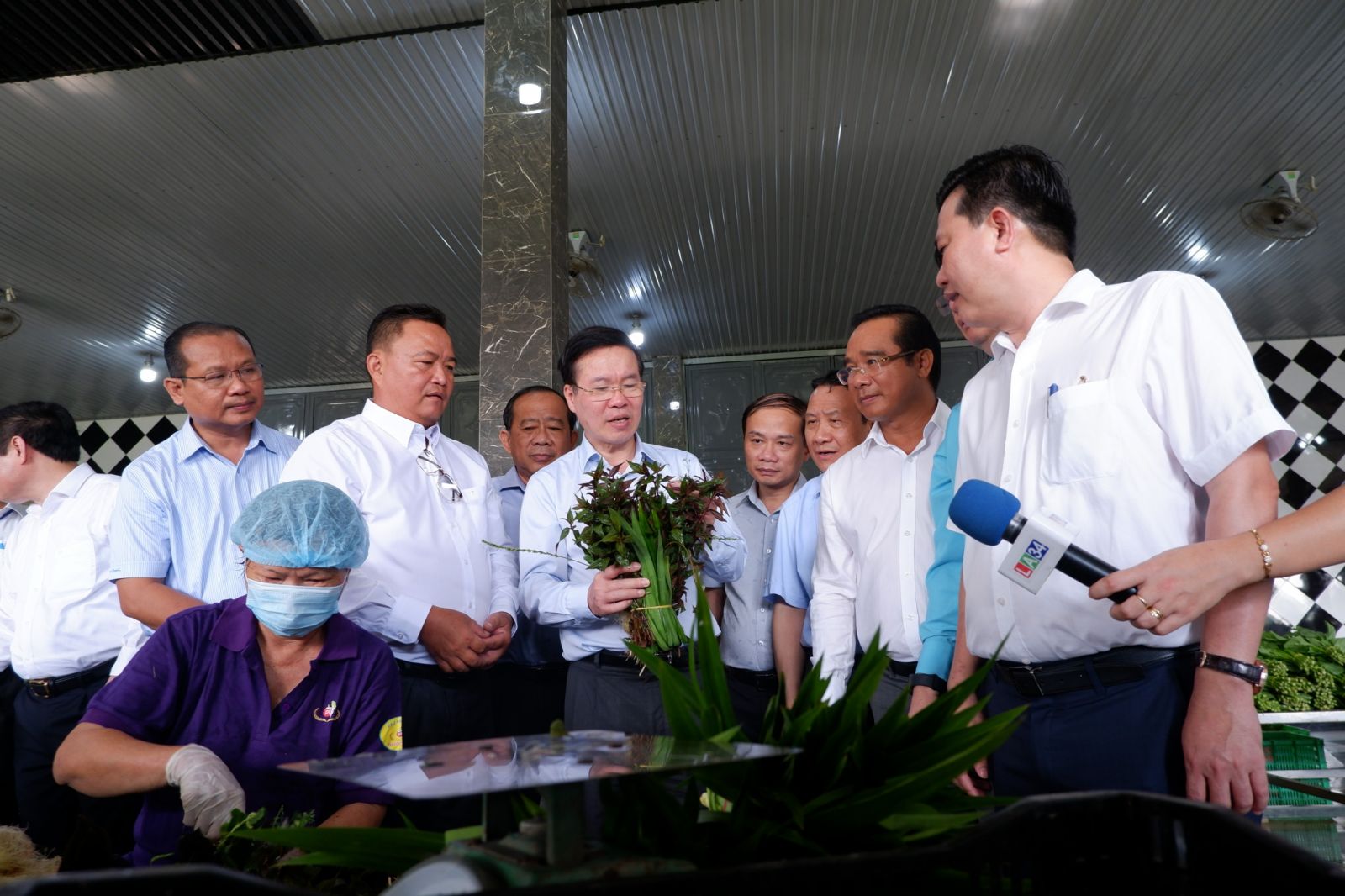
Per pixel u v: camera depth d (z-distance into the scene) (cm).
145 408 956
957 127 507
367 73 450
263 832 71
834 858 50
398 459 241
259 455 268
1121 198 589
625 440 240
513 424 330
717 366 875
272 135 504
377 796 159
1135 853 58
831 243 648
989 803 71
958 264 148
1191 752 117
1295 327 794
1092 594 106
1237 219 616
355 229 614
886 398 224
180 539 249
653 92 474
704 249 655
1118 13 420
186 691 159
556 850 54
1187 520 129
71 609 295
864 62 452
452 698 232
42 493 308
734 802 71
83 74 445
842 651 227
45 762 295
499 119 388
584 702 218
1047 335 143
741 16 418
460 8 408
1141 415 129
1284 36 437
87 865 98
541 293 374
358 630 172
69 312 735
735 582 273
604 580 204
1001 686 140
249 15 404
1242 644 116
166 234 615
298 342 816
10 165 529
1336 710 335
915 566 215
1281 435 121
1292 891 49
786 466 274
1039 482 137
